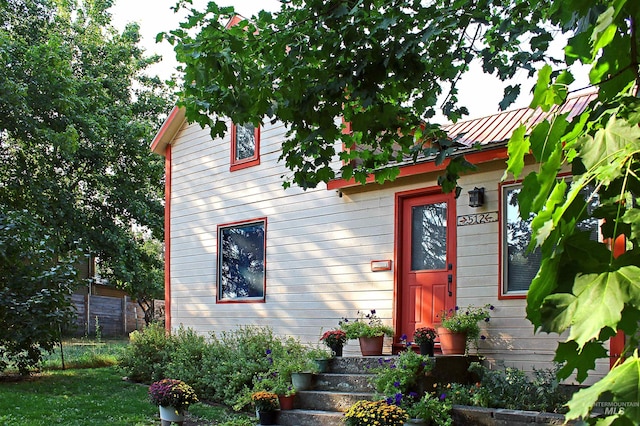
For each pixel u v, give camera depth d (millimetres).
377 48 4008
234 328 11203
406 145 4941
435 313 8523
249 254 11250
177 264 12570
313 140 4293
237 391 9328
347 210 9734
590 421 1067
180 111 12688
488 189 8086
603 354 1196
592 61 1390
